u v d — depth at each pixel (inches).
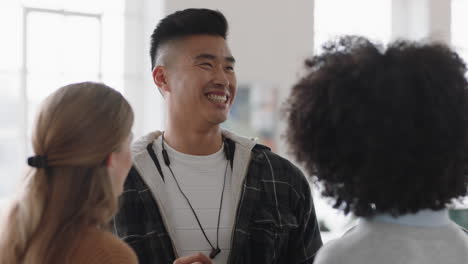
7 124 138.1
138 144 74.5
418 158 35.9
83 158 45.6
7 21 137.9
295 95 41.2
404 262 36.3
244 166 74.0
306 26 157.3
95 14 145.9
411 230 37.7
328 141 38.7
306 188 77.8
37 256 43.7
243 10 149.9
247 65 150.8
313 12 158.4
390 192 36.8
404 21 183.2
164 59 75.1
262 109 152.7
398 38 40.8
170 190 71.9
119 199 70.5
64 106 46.5
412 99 35.7
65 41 143.3
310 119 39.3
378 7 180.5
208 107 71.6
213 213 71.3
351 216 41.0
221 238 70.3
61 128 45.9
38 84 140.9
